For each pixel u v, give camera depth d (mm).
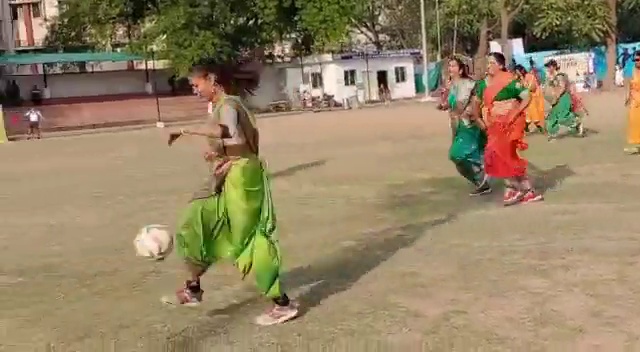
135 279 7531
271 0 47531
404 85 58719
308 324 5777
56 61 47750
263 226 5762
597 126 21719
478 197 11156
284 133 28359
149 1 50500
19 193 15219
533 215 9430
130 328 5938
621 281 6383
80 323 6148
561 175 12570
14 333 5961
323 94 53781
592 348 4938
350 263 7645
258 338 5535
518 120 10203
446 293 6352
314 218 10273
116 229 10391
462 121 11234
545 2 53406
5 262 8664
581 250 7492
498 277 6730
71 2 52688
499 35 64562
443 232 8852
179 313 6270
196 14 46750
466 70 11352
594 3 51906
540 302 5941
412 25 65312
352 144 21562
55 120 46938
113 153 24391
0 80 49969
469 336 5270
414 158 16906
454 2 55688
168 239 6168
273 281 5727
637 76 14508
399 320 5723
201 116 50719
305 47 53094
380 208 10773
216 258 6031
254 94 6047
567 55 55094
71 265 8336
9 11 59531
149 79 55250
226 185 5770
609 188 10992
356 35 71500
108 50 55812
